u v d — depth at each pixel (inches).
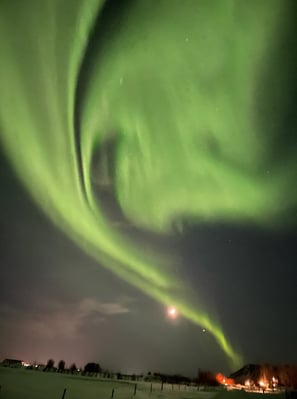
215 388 2363.4
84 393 1539.1
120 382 2347.4
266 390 2397.9
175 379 3034.0
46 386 1621.6
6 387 1421.0
